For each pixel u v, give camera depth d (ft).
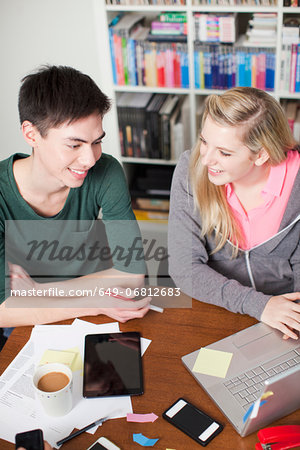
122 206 5.46
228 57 8.41
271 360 4.01
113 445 3.45
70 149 4.31
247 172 4.89
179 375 3.97
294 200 5.14
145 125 9.29
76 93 4.16
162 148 9.47
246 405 3.67
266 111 4.59
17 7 9.61
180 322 4.48
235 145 4.59
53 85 4.18
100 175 5.29
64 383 3.67
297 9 7.70
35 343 4.30
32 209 5.07
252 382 3.83
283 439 3.35
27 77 4.34
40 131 4.28
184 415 3.64
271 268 5.40
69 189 5.10
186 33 8.44
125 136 9.53
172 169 9.87
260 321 4.42
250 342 4.20
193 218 5.33
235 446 3.43
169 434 3.53
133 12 9.35
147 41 8.63
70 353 4.18
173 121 9.14
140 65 8.90
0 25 9.86
